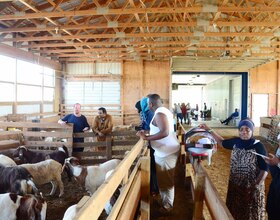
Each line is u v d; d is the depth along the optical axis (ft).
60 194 13.97
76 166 13.01
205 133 9.91
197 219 8.00
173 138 11.03
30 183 11.57
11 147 18.71
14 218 8.71
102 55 43.52
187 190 14.19
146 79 47.47
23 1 21.45
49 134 19.31
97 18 34.47
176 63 43.91
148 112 13.00
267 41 33.12
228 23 25.38
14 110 33.35
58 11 24.09
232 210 8.21
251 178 7.91
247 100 49.55
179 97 106.01
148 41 34.09
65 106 47.67
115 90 47.52
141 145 9.90
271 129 33.40
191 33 28.94
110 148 19.36
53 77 44.91
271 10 21.70
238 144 8.35
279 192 7.86
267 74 49.11
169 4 31.55
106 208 9.61
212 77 69.21
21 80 35.12
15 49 32.94
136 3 31.48
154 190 12.14
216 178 16.65
